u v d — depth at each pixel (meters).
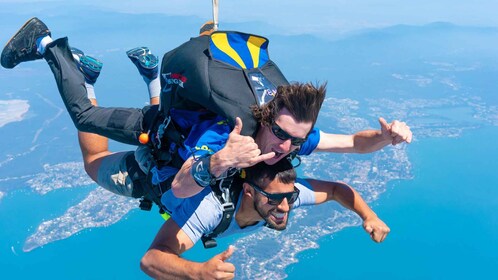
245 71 3.87
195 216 3.88
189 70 3.91
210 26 5.00
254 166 3.97
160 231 3.98
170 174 4.30
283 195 3.96
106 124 4.73
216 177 3.38
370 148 4.60
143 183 4.77
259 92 3.79
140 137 4.48
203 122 3.94
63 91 4.83
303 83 3.61
